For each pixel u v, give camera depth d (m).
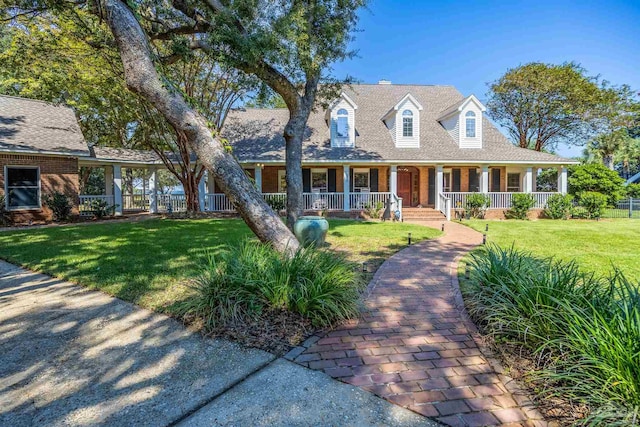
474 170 19.62
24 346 3.40
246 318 3.85
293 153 8.73
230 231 10.87
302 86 9.88
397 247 8.73
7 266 6.46
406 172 19.86
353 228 12.34
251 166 17.45
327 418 2.33
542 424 2.28
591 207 16.81
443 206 17.20
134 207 23.81
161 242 8.77
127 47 5.49
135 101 14.84
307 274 4.25
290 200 8.78
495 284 4.07
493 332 3.50
